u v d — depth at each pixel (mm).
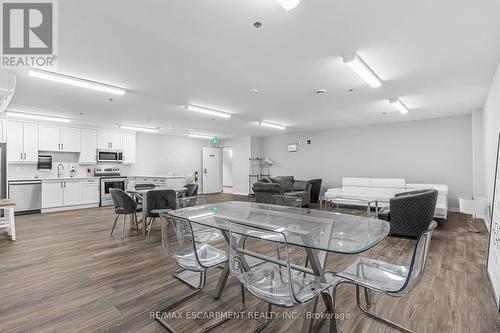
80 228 4645
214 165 10961
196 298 2211
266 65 3084
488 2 1902
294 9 1986
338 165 8023
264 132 8992
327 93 4215
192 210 2729
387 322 1844
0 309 2010
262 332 1767
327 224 2027
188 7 1957
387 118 6379
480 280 2520
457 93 4211
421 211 3693
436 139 6352
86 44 2527
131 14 2043
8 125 5871
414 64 3045
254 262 2104
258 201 6676
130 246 3613
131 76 3391
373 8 1980
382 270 1812
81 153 7051
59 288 2363
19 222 5133
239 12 2027
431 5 1941
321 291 1594
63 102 4633
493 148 3586
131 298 2189
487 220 4324
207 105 5012
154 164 9148
